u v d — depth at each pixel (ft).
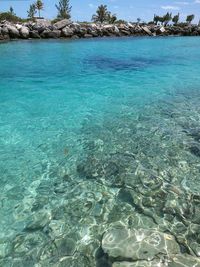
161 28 159.63
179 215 14.02
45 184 16.74
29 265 11.38
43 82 41.63
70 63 58.54
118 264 11.10
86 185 16.62
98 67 54.08
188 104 30.86
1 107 30.09
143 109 29.37
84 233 12.97
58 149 20.89
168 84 40.34
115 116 27.48
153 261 11.17
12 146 21.30
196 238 12.50
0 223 13.64
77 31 130.21
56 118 27.04
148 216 13.98
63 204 15.01
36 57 66.69
